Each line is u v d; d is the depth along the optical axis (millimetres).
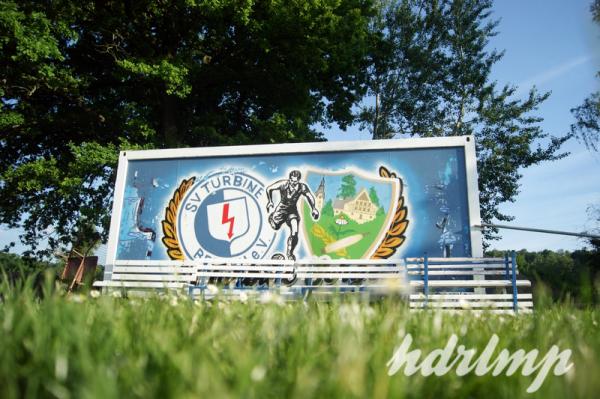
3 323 1720
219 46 20906
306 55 20125
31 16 16156
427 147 8367
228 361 1419
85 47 20578
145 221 9117
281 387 1173
